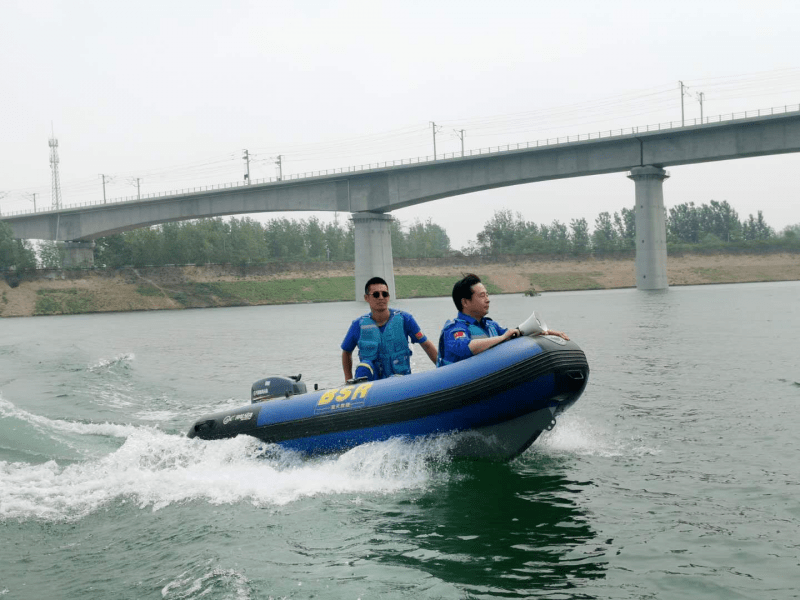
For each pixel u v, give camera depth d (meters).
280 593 3.49
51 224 86.94
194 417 9.43
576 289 95.50
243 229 120.50
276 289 87.75
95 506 5.18
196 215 75.31
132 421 9.12
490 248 128.25
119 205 78.88
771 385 9.61
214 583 3.64
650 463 5.80
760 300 41.66
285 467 6.35
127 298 80.12
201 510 5.01
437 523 4.54
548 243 126.81
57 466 6.40
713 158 53.41
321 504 5.05
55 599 3.57
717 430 6.91
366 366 6.73
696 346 15.63
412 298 87.00
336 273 94.44
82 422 8.96
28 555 4.22
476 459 6.14
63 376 14.72
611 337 19.05
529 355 5.73
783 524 4.26
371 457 6.00
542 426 5.97
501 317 31.39
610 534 4.22
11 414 8.66
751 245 105.81
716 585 3.47
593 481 5.35
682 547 3.97
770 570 3.62
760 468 5.50
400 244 133.50
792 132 49.44
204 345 23.41
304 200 68.38
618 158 56.41
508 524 4.47
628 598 3.36
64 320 57.44
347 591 3.49
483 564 3.82
